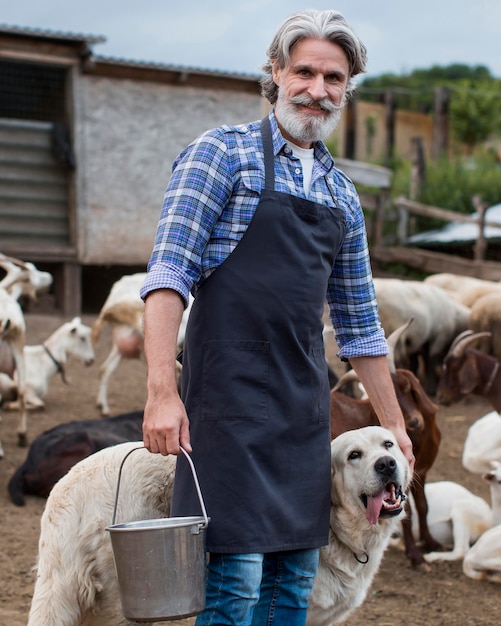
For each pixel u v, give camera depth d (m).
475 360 7.15
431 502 5.50
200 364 2.74
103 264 13.93
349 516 3.18
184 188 2.71
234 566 2.68
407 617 4.36
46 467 5.93
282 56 2.83
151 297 2.63
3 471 6.64
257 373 2.72
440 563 5.14
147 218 14.08
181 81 14.01
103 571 3.02
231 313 2.72
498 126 31.81
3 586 4.48
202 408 2.72
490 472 5.28
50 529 3.06
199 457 2.71
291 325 2.76
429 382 10.43
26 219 13.59
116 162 13.81
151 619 2.47
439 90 23.28
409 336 9.88
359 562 3.25
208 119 14.35
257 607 2.91
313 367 2.83
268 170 2.79
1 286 8.92
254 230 2.75
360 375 3.27
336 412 4.98
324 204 2.88
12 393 8.06
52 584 3.03
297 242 2.78
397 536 5.48
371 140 30.73
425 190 19.91
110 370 8.55
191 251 2.69
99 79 13.59
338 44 2.83
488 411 9.40
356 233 3.10
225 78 14.23
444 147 23.47
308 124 2.79
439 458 7.45
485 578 4.90
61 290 13.84
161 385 2.55
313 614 3.26
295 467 2.78
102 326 8.60
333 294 3.21
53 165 13.68
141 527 2.45
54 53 13.23
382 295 9.74
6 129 13.34
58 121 14.02
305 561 2.89
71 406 8.77
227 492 2.67
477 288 11.76
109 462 3.12
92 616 3.11
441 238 17.41
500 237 16.81
